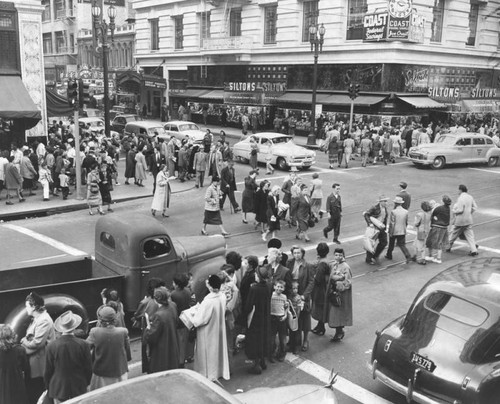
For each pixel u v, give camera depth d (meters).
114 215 9.43
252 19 45.53
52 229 16.44
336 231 15.03
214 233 15.98
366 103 35.91
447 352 6.46
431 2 37.16
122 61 66.88
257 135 27.70
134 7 58.94
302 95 41.25
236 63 47.16
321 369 8.16
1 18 24.14
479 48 42.41
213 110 49.75
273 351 8.42
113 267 8.95
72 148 22.94
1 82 24.23
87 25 75.75
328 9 39.00
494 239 15.73
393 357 6.91
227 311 7.76
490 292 6.78
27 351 6.54
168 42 55.16
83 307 7.73
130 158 22.69
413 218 17.78
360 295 11.24
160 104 56.88
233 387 7.54
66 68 78.06
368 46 36.44
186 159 24.06
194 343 7.95
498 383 6.14
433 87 38.78
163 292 6.93
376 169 27.02
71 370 5.86
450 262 13.60
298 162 25.64
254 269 8.23
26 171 20.02
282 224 17.34
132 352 8.51
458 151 27.36
